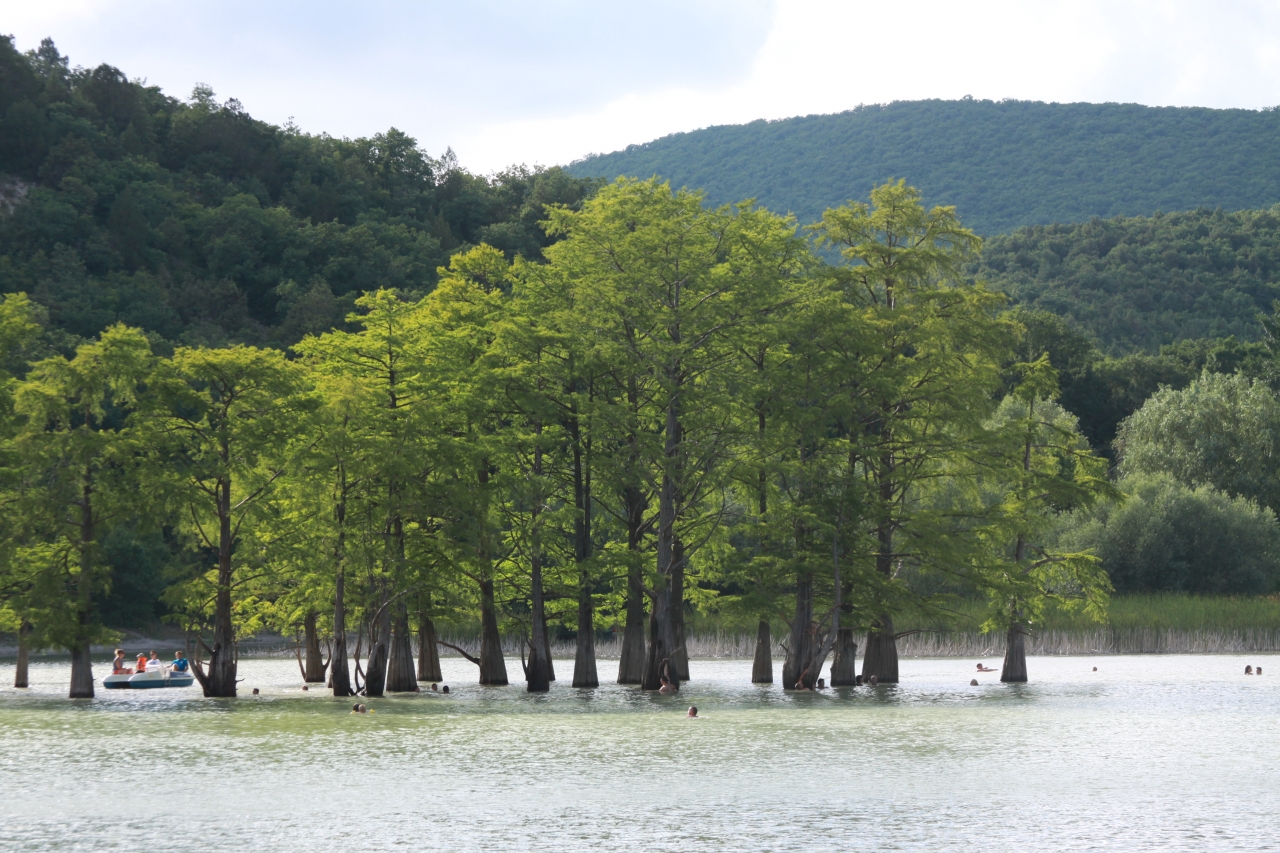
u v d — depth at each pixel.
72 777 29.25
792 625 51.91
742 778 28.69
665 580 50.16
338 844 22.03
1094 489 53.72
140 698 49.59
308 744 34.88
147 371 46.81
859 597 49.97
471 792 27.02
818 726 38.69
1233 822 23.52
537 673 52.28
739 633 79.81
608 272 50.88
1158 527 96.75
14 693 52.34
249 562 50.69
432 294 56.53
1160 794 26.48
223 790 27.44
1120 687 53.22
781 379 49.94
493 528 51.00
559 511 51.12
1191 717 41.09
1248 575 97.25
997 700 47.19
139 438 46.75
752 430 51.19
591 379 52.66
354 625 55.44
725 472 49.53
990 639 77.56
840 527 49.44
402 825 23.58
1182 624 79.31
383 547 47.44
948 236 53.84
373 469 46.59
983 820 23.73
